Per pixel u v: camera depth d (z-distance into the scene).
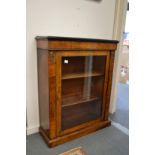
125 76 4.00
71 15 1.75
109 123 2.02
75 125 1.75
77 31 1.84
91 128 1.84
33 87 1.69
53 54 1.36
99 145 1.64
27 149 1.53
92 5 1.88
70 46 1.42
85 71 1.82
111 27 2.14
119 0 2.03
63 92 1.70
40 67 1.58
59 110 1.57
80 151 1.54
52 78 1.42
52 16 1.62
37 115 1.79
